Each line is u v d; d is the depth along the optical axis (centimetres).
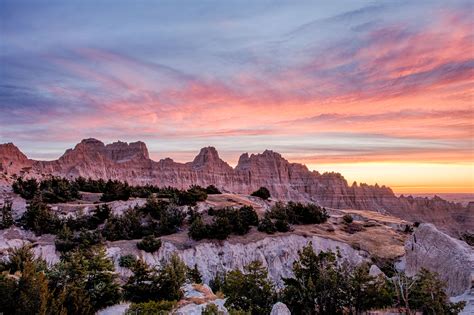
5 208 7481
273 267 6581
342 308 3158
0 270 3500
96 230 6725
